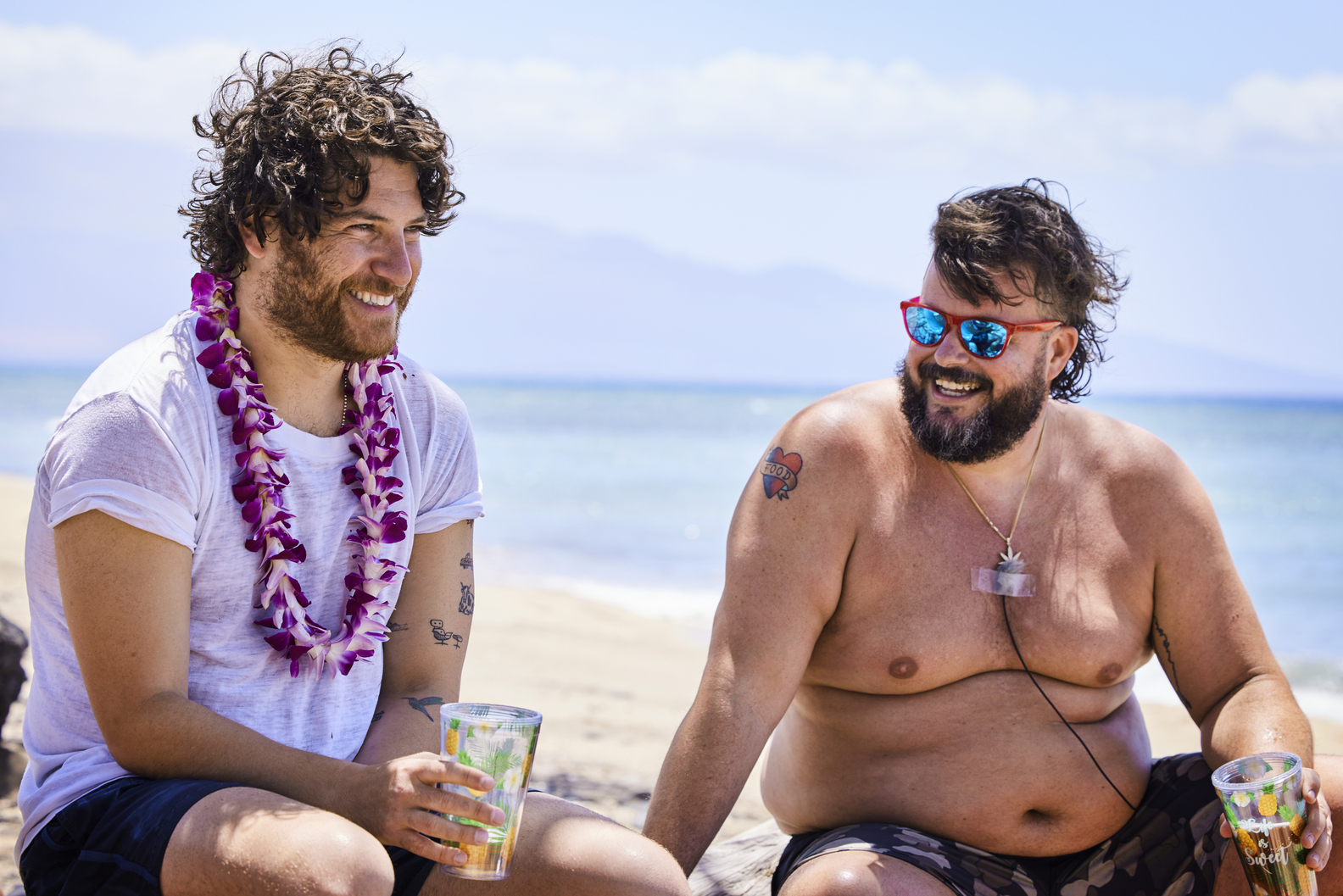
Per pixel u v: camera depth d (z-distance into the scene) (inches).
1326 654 450.0
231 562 84.4
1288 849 85.0
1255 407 4918.8
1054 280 103.3
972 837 99.4
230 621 84.7
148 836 72.3
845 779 103.7
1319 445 2204.7
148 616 78.8
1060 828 100.6
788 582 102.0
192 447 82.4
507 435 2074.3
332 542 90.4
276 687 85.9
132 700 78.2
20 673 164.6
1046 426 111.7
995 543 105.2
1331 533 990.4
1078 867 102.7
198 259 91.7
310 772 77.0
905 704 102.8
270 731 85.3
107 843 74.4
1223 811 97.7
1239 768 87.9
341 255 84.7
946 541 104.8
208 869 69.3
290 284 85.4
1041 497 108.0
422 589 98.8
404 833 74.0
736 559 104.1
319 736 87.7
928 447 104.8
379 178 85.6
